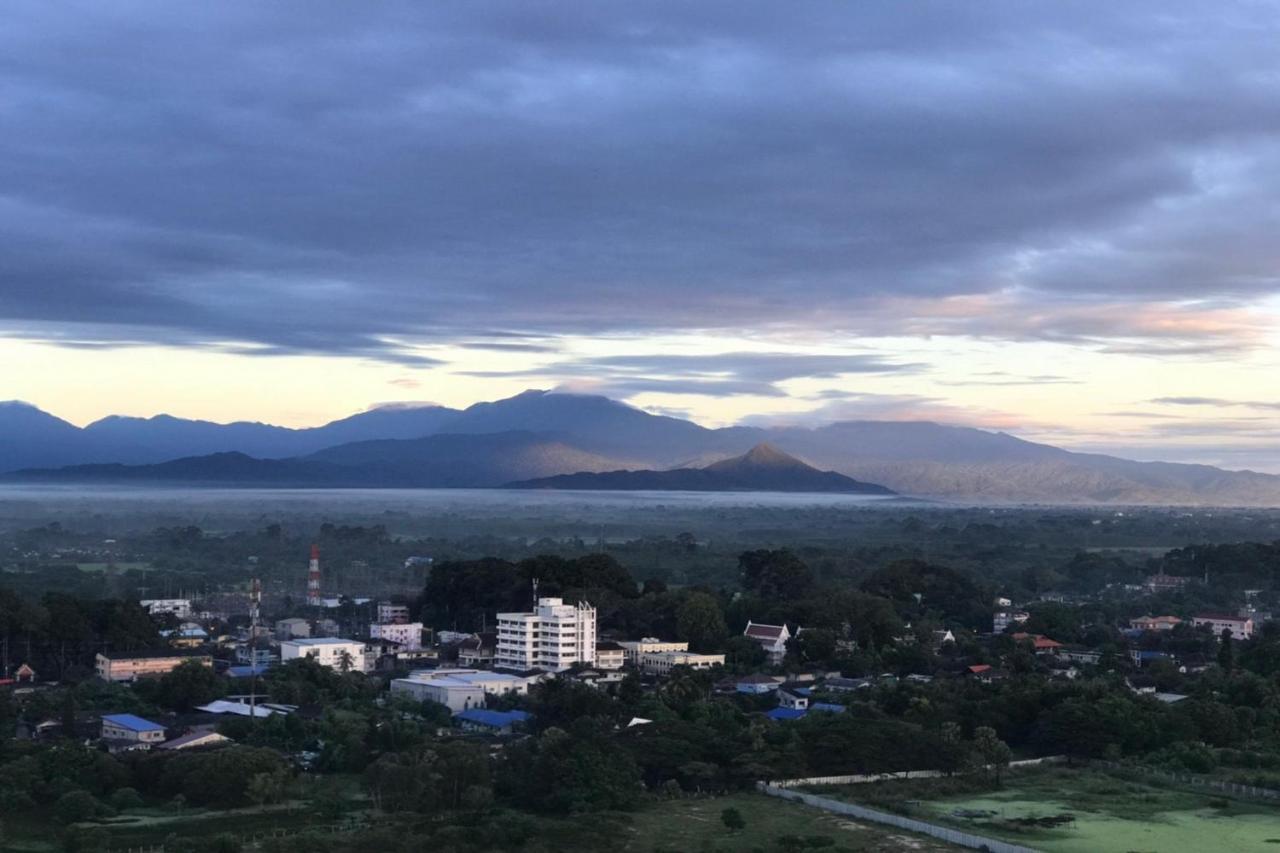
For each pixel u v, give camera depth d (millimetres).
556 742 182250
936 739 198125
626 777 177750
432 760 178750
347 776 188750
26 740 192250
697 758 189750
